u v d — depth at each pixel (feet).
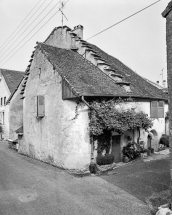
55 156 39.29
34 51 47.57
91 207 22.77
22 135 53.98
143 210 21.88
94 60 48.19
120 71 54.39
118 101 39.27
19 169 38.22
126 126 37.32
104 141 38.37
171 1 19.35
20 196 25.93
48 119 41.70
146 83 59.26
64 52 48.14
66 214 21.29
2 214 21.47
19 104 69.31
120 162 41.88
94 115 35.70
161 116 50.08
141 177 31.91
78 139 35.88
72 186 29.09
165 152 50.67
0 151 59.82
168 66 20.48
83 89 34.99
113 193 26.45
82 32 60.23
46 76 42.68
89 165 35.86
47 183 30.37
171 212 18.80
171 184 20.03
